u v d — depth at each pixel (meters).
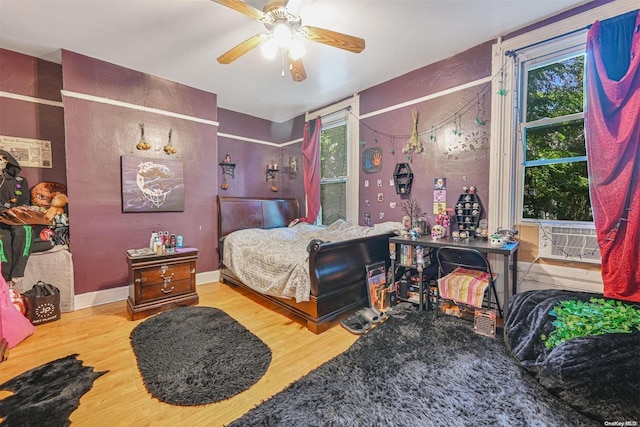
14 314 2.12
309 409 1.40
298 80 2.47
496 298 2.44
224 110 4.35
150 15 2.17
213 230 3.84
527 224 2.43
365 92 3.63
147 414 1.39
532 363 1.59
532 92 2.44
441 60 2.90
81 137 2.79
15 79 2.73
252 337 2.16
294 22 1.80
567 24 2.15
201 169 3.69
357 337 2.18
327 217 4.34
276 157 5.04
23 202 2.72
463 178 2.78
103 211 2.94
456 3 2.07
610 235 1.94
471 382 1.57
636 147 1.82
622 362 1.33
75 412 1.40
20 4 2.03
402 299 2.78
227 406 1.45
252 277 2.95
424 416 1.34
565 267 2.24
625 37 1.89
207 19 2.22
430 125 3.01
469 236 2.62
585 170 2.19
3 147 2.68
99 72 2.88
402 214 3.28
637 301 1.85
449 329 2.21
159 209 3.30
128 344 2.09
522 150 2.47
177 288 2.83
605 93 1.92
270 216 4.38
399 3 2.05
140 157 3.15
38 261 2.60
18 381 1.64
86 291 2.85
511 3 2.08
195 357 1.88
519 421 1.29
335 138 4.16
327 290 2.36
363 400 1.45
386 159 3.42
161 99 3.31
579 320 1.69
